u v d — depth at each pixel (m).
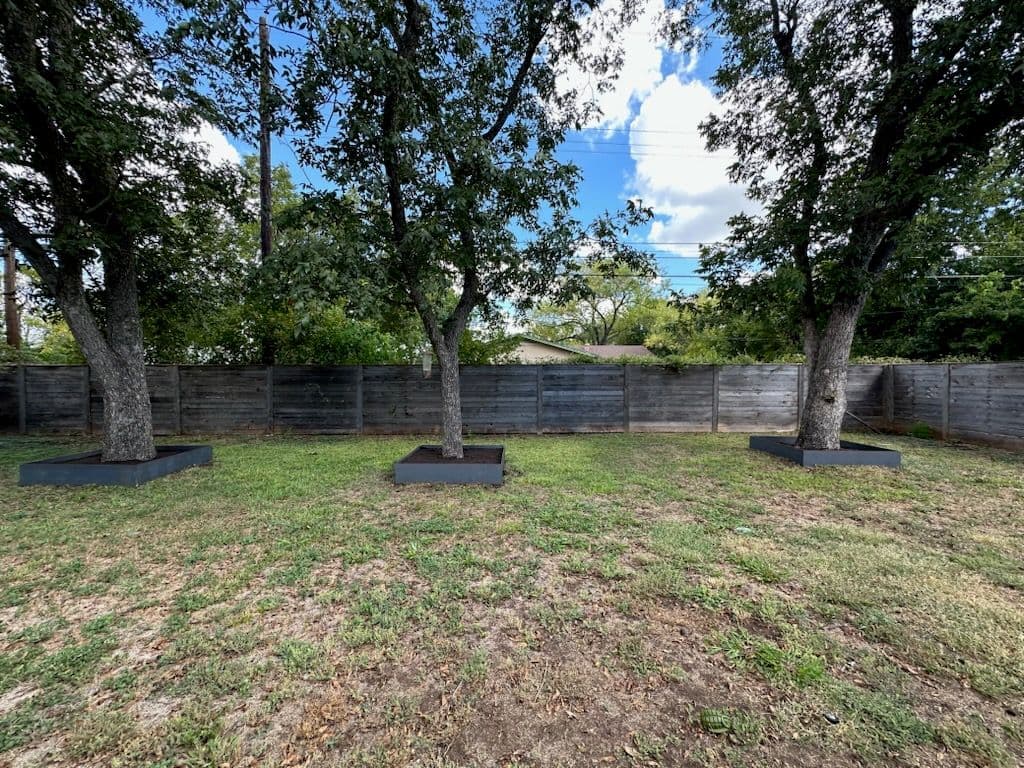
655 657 1.86
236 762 1.37
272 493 4.30
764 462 5.69
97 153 4.23
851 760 1.36
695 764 1.36
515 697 1.64
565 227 5.14
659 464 5.59
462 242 4.72
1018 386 6.11
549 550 2.96
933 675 1.74
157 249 5.77
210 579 2.56
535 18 4.67
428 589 2.44
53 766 1.36
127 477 4.64
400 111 4.16
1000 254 11.88
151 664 1.83
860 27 5.21
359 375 8.29
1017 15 3.81
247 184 6.10
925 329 13.30
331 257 3.81
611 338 27.73
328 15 3.75
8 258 6.61
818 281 5.95
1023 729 1.47
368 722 1.52
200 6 3.48
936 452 6.16
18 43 3.92
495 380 8.37
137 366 5.20
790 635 2.00
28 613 2.22
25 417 8.18
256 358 8.70
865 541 3.10
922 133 4.41
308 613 2.21
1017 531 3.29
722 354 15.05
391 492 4.35
